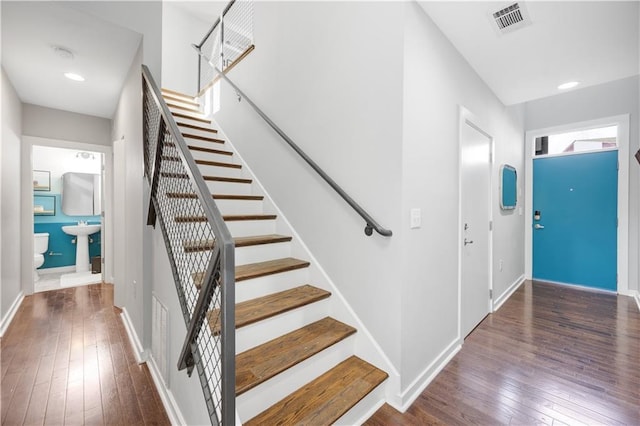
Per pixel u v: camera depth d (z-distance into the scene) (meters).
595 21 2.02
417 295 1.88
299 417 1.40
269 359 1.56
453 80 2.31
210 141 3.36
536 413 1.67
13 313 3.18
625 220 3.96
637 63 2.57
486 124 2.98
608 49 2.36
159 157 1.95
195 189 1.27
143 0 2.26
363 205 1.94
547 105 4.58
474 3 1.86
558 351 2.36
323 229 2.22
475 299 2.80
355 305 1.98
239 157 3.22
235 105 3.35
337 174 2.11
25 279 3.83
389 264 1.78
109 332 2.80
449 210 2.26
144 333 2.27
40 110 3.80
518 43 2.29
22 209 3.78
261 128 2.91
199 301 1.22
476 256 2.80
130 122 2.78
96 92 3.36
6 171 2.99
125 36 2.28
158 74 2.33
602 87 4.15
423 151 1.92
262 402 1.43
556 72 2.76
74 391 1.94
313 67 2.32
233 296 1.01
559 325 2.87
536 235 4.69
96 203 5.60
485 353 2.33
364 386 1.63
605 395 1.82
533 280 4.66
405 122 1.74
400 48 1.73
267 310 1.75
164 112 1.71
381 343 1.83
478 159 2.84
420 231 1.90
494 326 2.85
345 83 2.06
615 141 4.14
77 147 4.08
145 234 2.27
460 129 2.40
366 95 1.92
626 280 3.93
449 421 1.61
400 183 1.73
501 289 3.58
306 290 2.13
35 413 1.73
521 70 2.71
